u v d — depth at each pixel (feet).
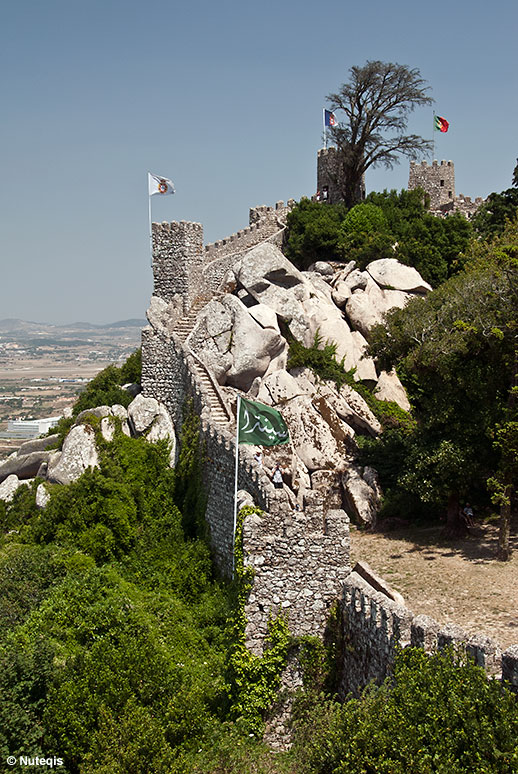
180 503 127.65
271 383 142.41
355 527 121.49
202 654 89.66
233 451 104.68
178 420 144.77
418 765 49.26
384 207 205.26
